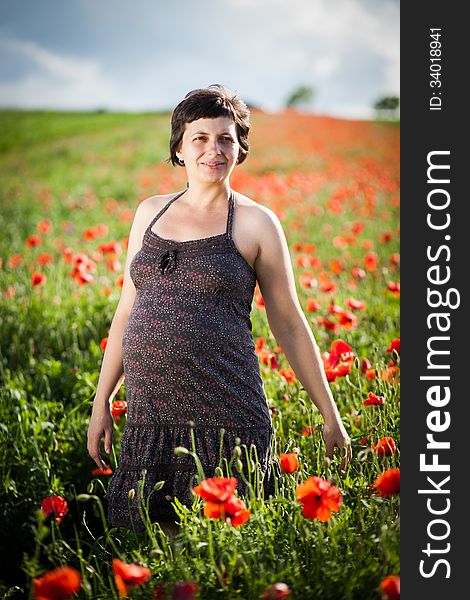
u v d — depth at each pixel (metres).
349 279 7.61
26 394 4.38
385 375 3.43
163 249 2.78
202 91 2.80
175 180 14.65
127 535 2.88
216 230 2.77
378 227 11.57
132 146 23.25
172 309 2.72
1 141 25.34
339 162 19.91
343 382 3.97
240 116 2.84
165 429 2.77
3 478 3.51
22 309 5.98
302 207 12.24
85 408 4.32
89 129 27.19
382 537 2.33
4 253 9.79
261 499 2.63
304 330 2.88
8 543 3.37
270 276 2.83
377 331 5.19
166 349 2.70
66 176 19.33
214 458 2.75
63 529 3.57
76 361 4.93
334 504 2.32
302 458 3.16
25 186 18.03
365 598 2.28
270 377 4.12
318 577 2.31
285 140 22.98
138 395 2.79
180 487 2.79
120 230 11.35
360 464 2.91
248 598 2.27
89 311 5.88
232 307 2.76
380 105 39.25
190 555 2.51
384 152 21.64
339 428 2.93
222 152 2.75
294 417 3.71
